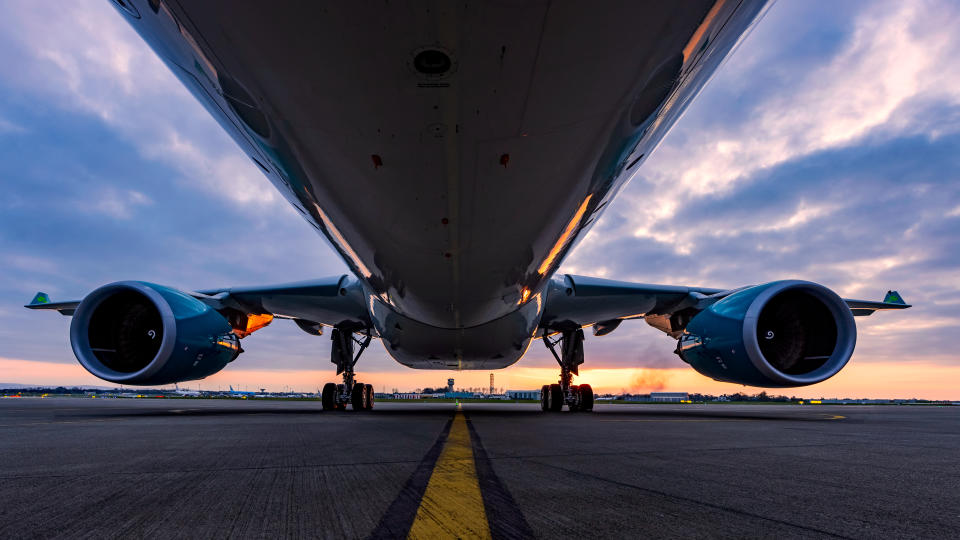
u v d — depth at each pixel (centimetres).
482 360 1195
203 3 297
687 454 418
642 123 416
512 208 497
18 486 278
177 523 205
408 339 1045
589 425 799
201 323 997
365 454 409
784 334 1012
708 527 198
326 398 1324
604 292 1131
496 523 203
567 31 296
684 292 1143
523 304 886
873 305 1277
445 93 337
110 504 236
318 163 445
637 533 190
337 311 1179
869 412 2019
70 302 1277
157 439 539
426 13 279
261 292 1139
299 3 281
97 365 961
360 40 298
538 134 384
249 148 480
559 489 268
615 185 547
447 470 328
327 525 201
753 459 389
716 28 341
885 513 221
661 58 337
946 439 602
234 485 279
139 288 957
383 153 406
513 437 570
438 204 485
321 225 634
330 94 346
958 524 204
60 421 870
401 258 625
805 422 986
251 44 318
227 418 972
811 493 261
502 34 293
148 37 372
